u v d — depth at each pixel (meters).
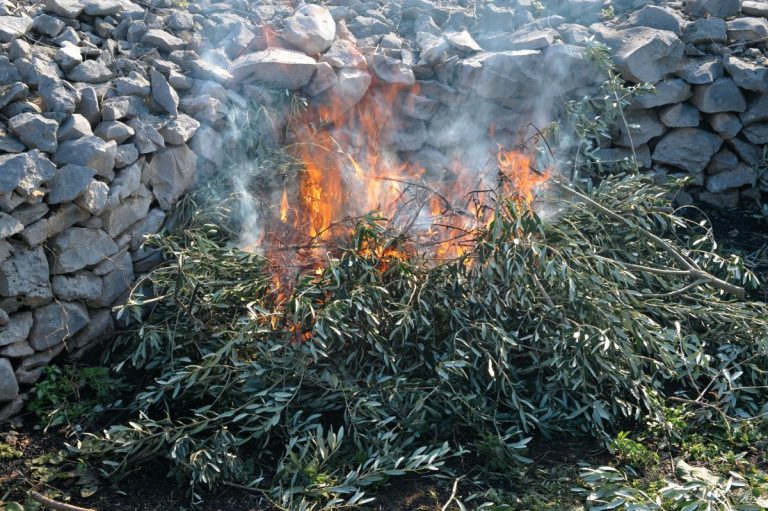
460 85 5.57
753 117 5.79
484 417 3.99
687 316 4.84
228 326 4.34
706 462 3.99
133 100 4.70
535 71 5.65
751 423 4.24
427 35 5.83
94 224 4.36
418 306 4.27
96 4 5.16
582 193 5.23
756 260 5.42
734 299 5.02
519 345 4.23
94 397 4.24
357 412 3.97
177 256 4.35
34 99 4.43
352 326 4.21
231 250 4.53
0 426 4.01
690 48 5.86
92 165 4.26
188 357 4.33
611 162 5.78
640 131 5.81
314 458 3.75
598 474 3.69
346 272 4.27
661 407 4.24
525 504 3.68
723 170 5.90
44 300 4.16
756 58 5.88
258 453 3.96
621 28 6.05
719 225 5.77
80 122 4.35
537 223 4.32
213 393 4.07
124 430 3.80
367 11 6.04
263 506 3.68
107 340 4.52
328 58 5.36
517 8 6.28
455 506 3.70
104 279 4.46
